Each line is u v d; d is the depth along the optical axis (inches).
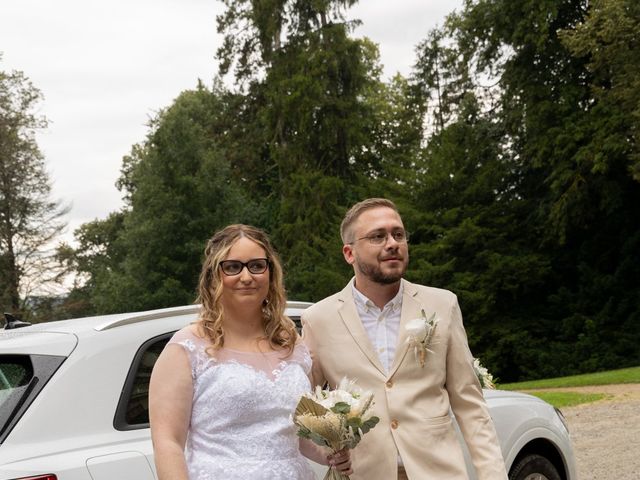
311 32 1419.8
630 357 1081.4
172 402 109.0
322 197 1360.7
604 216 1181.7
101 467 128.9
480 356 1163.3
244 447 109.6
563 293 1186.6
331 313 135.3
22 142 1690.5
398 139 1690.5
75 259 1739.7
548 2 1087.0
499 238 1168.2
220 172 1544.0
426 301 135.9
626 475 296.2
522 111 1171.3
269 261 118.0
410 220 1185.4
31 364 135.5
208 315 114.0
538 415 205.8
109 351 141.9
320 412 112.2
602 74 1001.5
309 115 1379.2
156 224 1493.6
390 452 128.0
